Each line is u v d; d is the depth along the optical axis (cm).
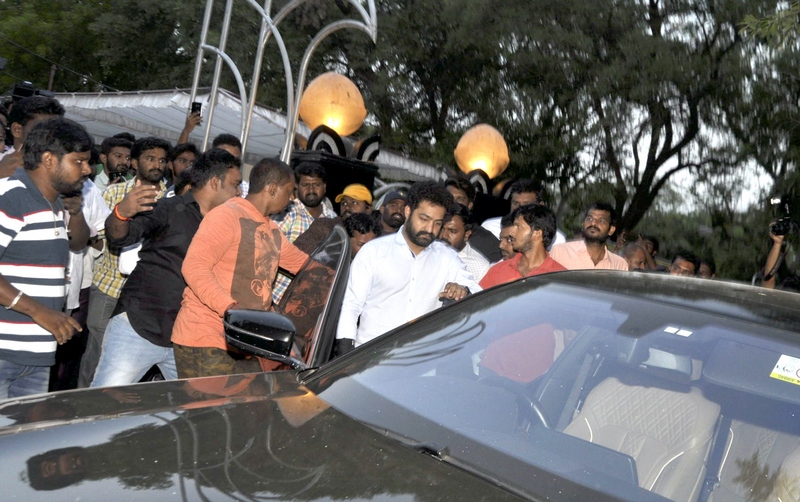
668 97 2045
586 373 263
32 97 483
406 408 245
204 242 402
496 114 2180
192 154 665
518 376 267
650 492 220
